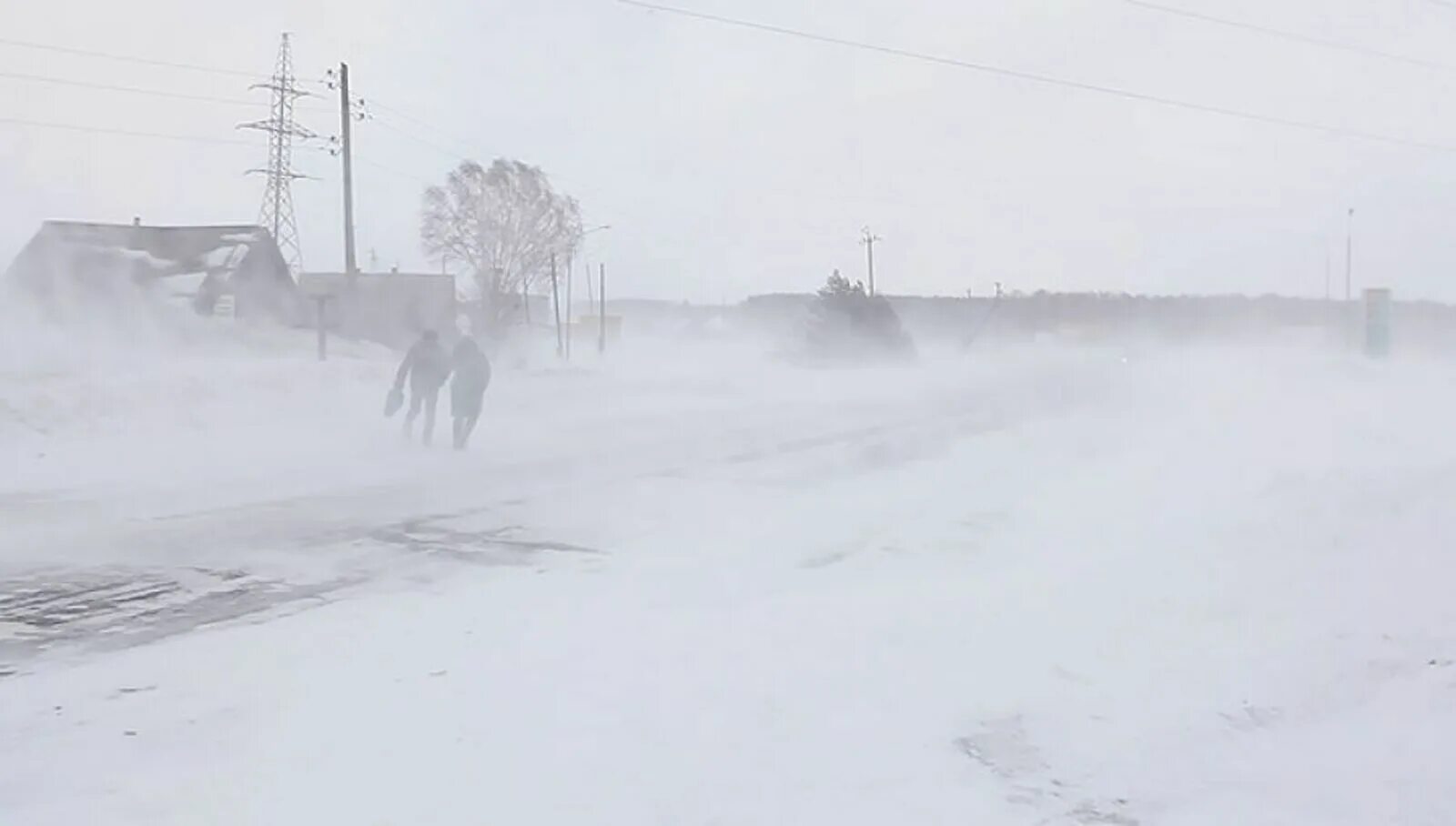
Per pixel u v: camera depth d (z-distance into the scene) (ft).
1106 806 17.47
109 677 21.83
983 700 20.70
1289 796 18.25
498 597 27.99
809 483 47.62
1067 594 27.25
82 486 47.03
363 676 21.40
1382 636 25.61
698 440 65.62
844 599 26.89
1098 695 21.44
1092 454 54.19
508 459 56.44
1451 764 19.66
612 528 37.88
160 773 17.02
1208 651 24.07
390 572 31.37
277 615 26.68
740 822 15.87
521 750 17.75
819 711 19.72
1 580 30.37
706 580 29.58
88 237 158.71
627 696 20.10
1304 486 39.99
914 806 16.71
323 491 45.93
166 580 30.45
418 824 15.33
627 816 15.81
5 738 18.56
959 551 33.30
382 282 178.29
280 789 16.34
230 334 130.21
